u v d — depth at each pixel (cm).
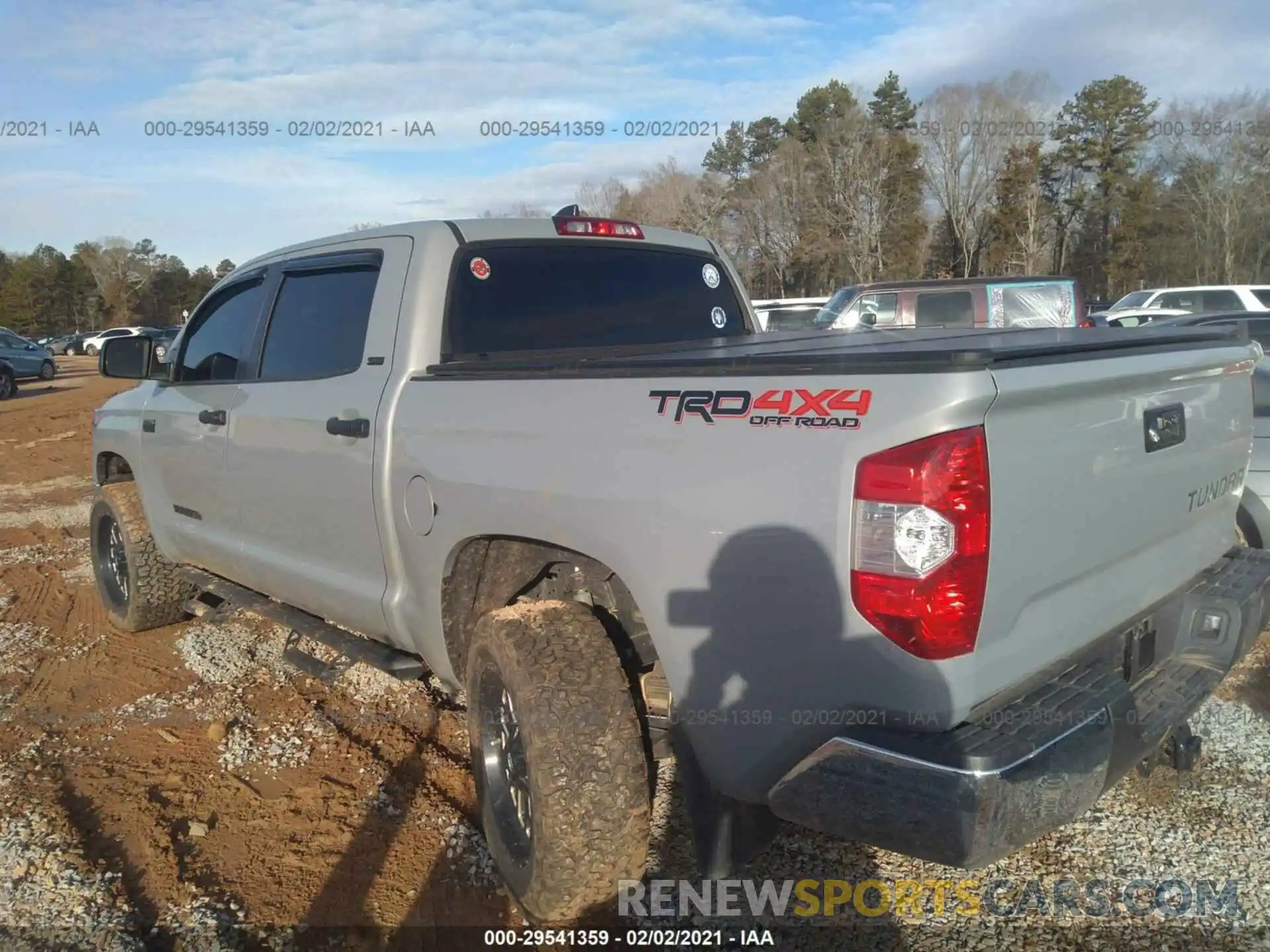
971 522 208
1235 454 333
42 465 1372
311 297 409
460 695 425
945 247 5484
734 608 232
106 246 9931
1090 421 243
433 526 320
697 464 238
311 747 420
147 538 550
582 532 267
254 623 595
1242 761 370
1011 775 206
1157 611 294
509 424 290
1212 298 1831
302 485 385
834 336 365
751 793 239
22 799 375
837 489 214
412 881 321
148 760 412
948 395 204
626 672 288
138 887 320
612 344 397
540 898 274
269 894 315
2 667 527
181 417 481
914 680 212
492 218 387
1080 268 5453
